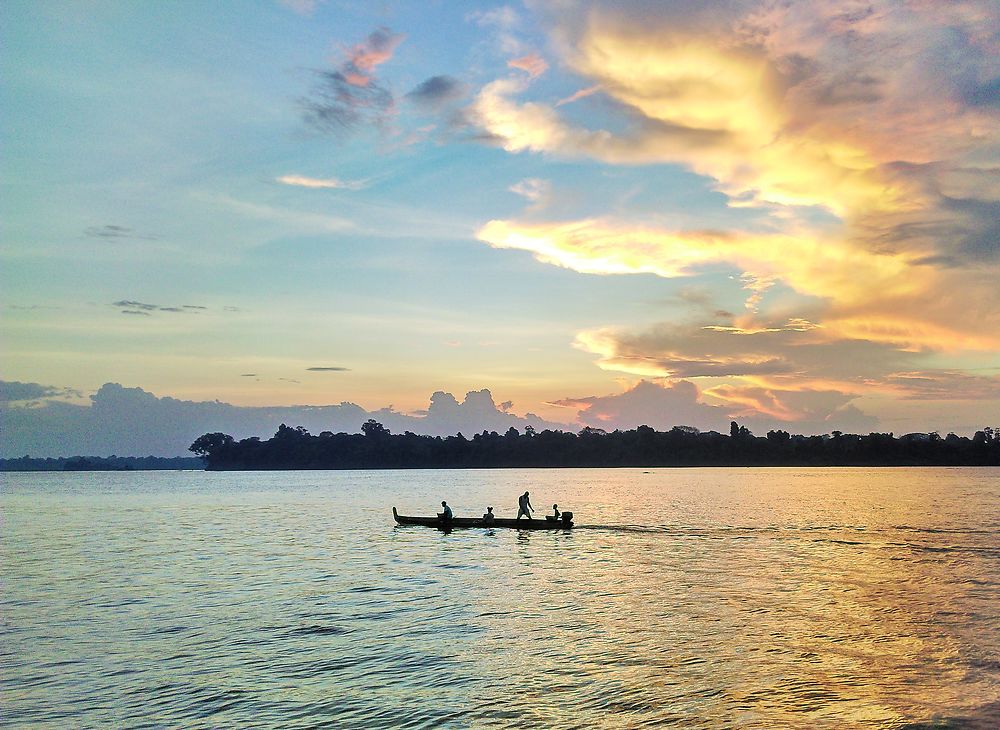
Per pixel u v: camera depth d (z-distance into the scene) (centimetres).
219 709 2014
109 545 5906
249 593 3600
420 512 9344
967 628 2755
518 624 2873
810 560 4506
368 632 2778
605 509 9106
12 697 2128
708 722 1870
